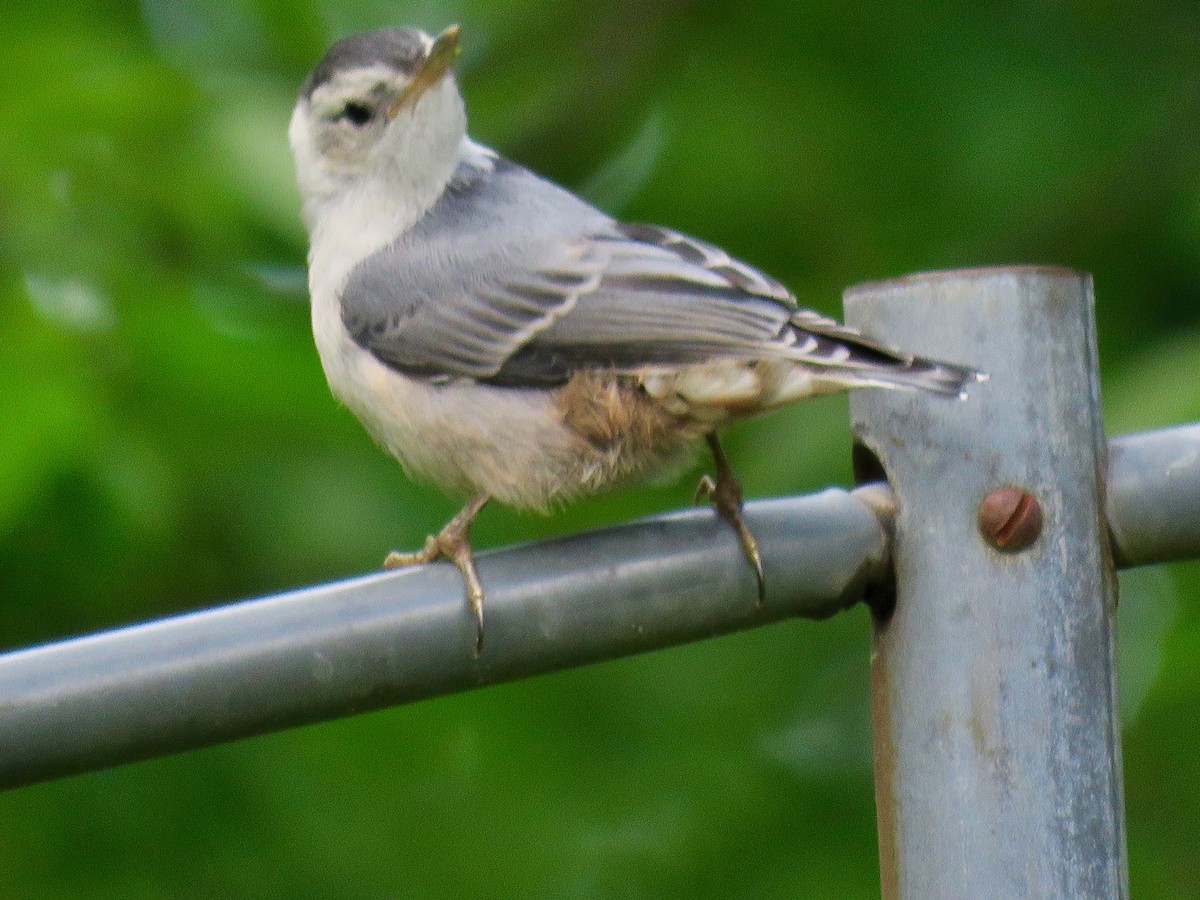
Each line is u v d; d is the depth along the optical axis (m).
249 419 9.60
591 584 5.05
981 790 5.05
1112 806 5.07
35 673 4.62
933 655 5.12
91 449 9.09
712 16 11.71
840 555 5.16
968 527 5.10
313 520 9.73
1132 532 5.14
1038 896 4.99
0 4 10.17
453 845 9.68
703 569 5.10
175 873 9.67
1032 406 5.10
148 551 9.63
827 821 9.77
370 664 4.89
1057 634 5.06
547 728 9.99
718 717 10.09
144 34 10.43
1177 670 9.36
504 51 11.77
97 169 9.46
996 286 5.14
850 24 11.50
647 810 9.80
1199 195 10.60
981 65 11.28
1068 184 10.86
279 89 10.11
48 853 9.66
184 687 4.70
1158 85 11.10
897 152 11.18
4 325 9.11
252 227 9.86
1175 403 8.54
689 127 11.42
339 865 9.64
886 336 5.35
